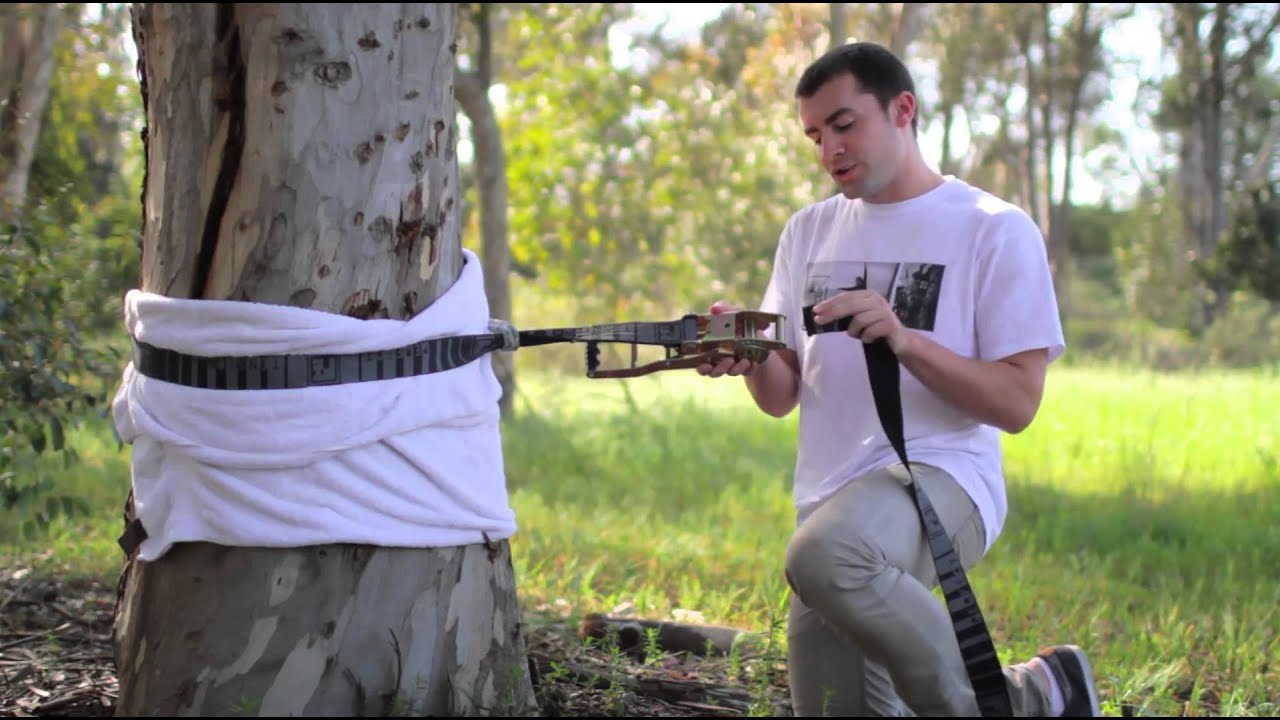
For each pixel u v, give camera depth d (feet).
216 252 9.41
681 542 20.98
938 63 119.44
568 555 20.11
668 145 58.23
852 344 10.70
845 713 10.46
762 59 69.05
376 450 9.36
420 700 9.66
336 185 9.34
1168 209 118.42
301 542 9.23
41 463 22.67
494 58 54.85
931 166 11.21
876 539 9.62
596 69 52.90
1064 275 115.75
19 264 15.65
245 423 9.14
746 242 61.52
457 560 9.90
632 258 57.72
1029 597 17.94
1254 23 102.37
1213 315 82.74
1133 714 13.15
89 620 14.74
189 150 9.45
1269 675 14.60
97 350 16.74
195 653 9.39
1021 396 10.10
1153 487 27.17
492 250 39.58
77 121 40.65
